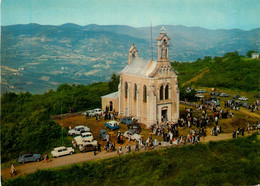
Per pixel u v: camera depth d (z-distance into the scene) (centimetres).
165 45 7212
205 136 6650
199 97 11150
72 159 5503
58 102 9256
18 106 8244
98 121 7981
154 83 7150
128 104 8144
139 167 5188
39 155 5581
